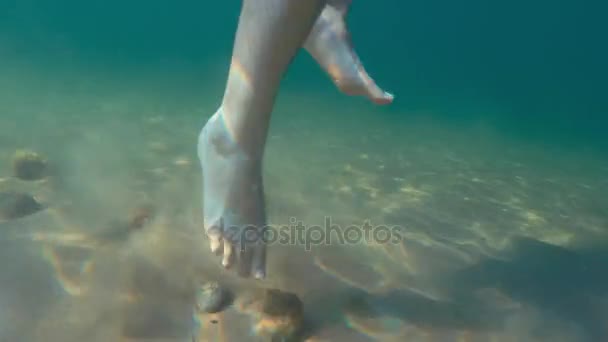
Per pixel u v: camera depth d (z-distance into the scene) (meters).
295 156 1.93
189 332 0.73
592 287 1.00
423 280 0.96
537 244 1.21
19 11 16.80
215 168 0.73
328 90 6.32
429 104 6.84
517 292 0.96
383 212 1.30
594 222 1.48
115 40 12.09
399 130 3.34
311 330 0.78
